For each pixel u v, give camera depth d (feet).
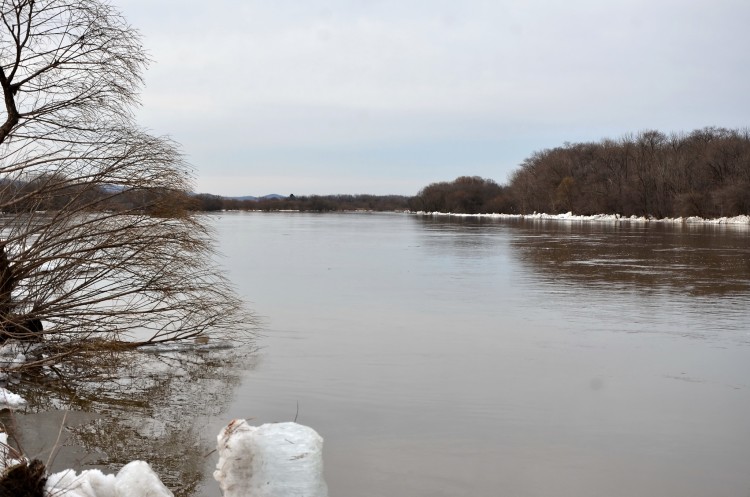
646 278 69.00
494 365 33.50
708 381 30.73
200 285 36.91
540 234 163.12
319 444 12.87
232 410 26.32
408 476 20.11
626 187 306.96
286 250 110.83
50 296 32.58
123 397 28.04
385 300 54.80
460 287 63.10
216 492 18.72
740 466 21.27
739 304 52.26
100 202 33.78
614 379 30.94
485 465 21.03
